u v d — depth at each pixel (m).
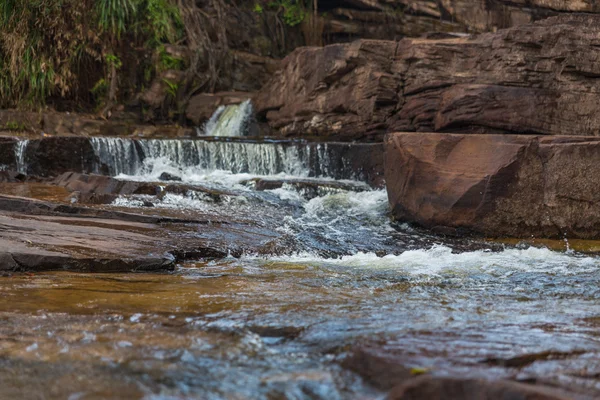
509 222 9.89
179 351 4.08
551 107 12.12
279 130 17.44
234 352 4.07
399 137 10.73
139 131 17.36
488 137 10.09
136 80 19.33
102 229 8.35
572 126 11.98
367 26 21.73
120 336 4.39
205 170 13.61
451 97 13.09
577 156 9.72
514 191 9.84
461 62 13.48
